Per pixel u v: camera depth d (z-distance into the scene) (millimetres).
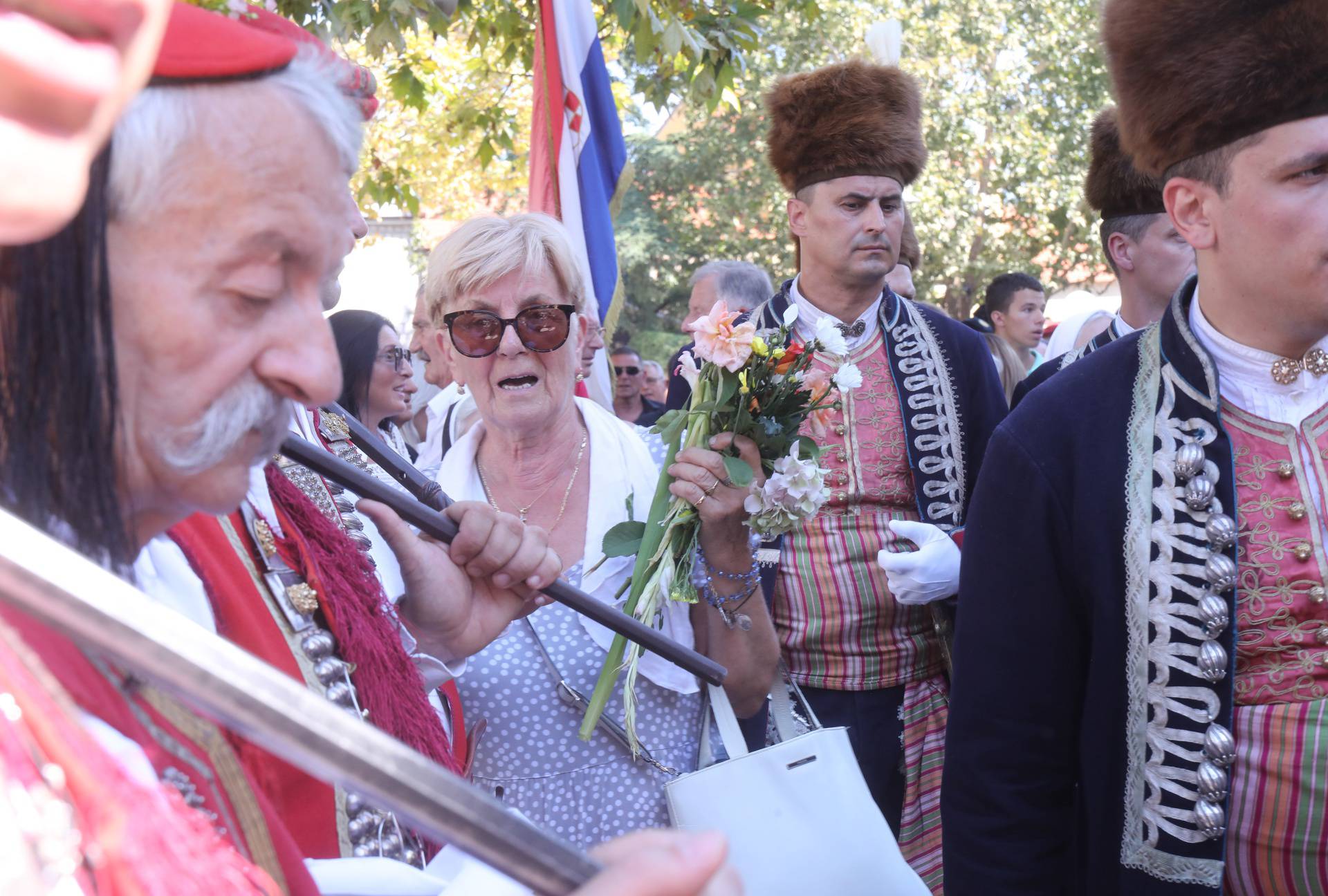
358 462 1816
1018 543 1898
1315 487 1781
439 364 5133
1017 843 1927
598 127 4504
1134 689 1804
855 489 3438
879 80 3561
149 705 859
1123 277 3600
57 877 549
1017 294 7184
